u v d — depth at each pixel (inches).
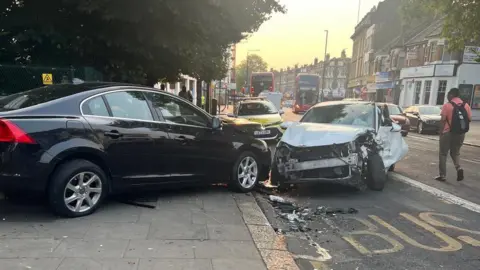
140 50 306.0
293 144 250.8
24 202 188.2
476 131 845.2
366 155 250.1
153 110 200.2
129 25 294.8
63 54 319.6
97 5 269.9
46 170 159.8
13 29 296.2
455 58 1165.7
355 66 2351.1
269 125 488.1
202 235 159.8
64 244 141.4
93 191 176.6
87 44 306.3
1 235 147.5
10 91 295.0
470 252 161.3
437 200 242.7
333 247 164.7
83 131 169.6
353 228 189.0
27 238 145.4
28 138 155.5
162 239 152.2
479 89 1159.6
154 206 195.9
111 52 323.6
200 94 912.9
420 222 199.0
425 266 147.1
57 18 303.3
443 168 302.0
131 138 185.2
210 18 289.6
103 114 179.8
